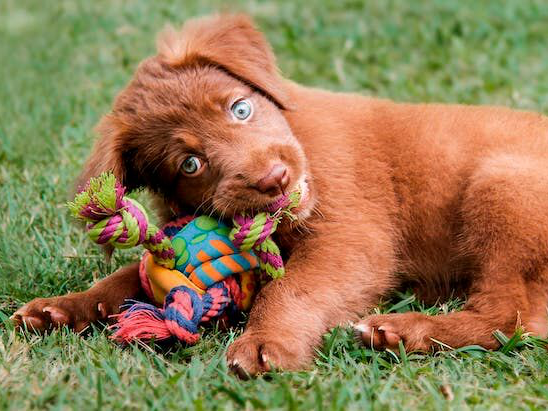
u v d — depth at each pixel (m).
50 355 1.11
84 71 1.82
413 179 1.25
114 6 2.23
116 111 1.21
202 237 1.14
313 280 1.18
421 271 1.26
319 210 1.21
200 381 1.06
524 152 1.23
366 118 1.28
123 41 1.94
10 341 1.12
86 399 1.03
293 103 1.25
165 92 1.19
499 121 1.26
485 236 1.20
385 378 1.08
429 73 1.74
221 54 1.22
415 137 1.26
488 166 1.22
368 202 1.24
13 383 1.06
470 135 1.25
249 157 1.15
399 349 1.13
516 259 1.18
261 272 1.18
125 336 1.11
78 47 1.97
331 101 1.29
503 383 1.07
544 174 1.20
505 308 1.16
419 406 1.03
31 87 1.75
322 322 1.16
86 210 1.10
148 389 1.05
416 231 1.26
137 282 1.20
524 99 1.61
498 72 1.70
